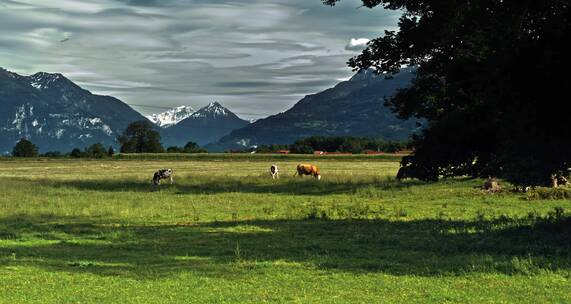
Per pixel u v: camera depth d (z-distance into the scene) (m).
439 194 31.27
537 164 16.12
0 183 41.12
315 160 111.50
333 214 23.48
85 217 23.16
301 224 20.03
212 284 10.22
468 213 22.70
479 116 18.61
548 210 23.06
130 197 32.19
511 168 16.53
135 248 14.98
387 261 12.55
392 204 27.19
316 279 10.59
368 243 15.39
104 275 11.20
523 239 14.98
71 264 12.51
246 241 16.08
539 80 15.13
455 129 18.97
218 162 104.44
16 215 23.61
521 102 15.73
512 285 9.76
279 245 15.20
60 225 20.28
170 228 19.23
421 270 11.32
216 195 33.66
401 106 22.03
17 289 9.98
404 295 9.21
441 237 16.05
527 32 16.23
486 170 19.61
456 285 9.86
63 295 9.47
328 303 8.76
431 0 17.12
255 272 11.33
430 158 19.56
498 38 16.33
